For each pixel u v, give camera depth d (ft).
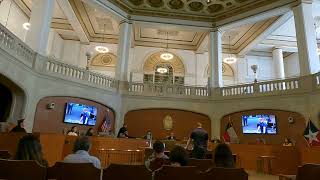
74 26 51.96
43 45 34.58
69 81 37.37
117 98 43.91
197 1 46.26
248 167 31.68
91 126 40.04
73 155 10.53
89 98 39.68
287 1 40.98
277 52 58.39
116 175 9.37
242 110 42.50
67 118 36.63
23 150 9.87
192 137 20.40
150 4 47.57
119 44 46.65
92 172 9.28
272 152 30.04
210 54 48.42
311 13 38.88
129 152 28.68
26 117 30.99
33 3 35.55
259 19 44.96
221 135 43.70
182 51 61.57
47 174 9.11
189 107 45.34
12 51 27.48
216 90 45.98
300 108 36.42
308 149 25.86
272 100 39.52
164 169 9.43
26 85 30.94
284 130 38.01
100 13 49.03
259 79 60.85
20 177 8.75
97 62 58.34
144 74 59.41
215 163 11.14
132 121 44.42
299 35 38.63
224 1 45.78
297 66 60.44
